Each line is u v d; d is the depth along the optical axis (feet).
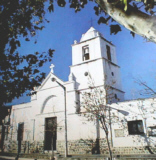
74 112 72.69
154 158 43.01
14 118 93.20
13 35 21.35
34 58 22.04
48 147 77.51
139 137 55.42
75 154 66.08
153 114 54.95
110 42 90.74
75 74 82.79
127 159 46.26
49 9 16.35
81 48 86.79
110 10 7.49
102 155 56.75
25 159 65.77
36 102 87.71
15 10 20.75
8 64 19.95
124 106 60.64
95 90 71.05
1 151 90.89
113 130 60.95
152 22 6.35
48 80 87.10
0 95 20.45
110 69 81.66
